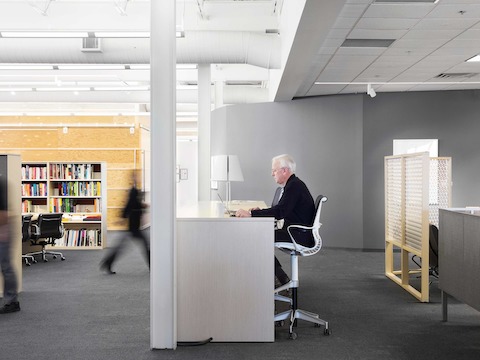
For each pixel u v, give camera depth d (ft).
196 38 26.12
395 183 22.15
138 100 43.93
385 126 32.35
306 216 14.73
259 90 48.14
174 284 13.39
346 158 32.71
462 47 22.34
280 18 26.86
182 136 67.51
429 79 28.96
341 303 18.40
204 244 13.98
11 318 16.51
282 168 15.46
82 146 47.57
